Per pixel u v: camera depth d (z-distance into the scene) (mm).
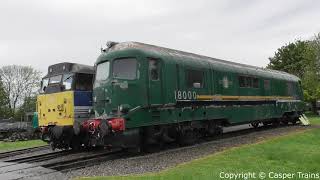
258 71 24562
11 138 31219
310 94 48781
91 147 18125
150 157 13633
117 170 11516
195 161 12148
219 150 14953
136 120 14500
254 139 18594
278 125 28391
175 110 16219
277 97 26641
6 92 59344
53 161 14398
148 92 14867
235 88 21172
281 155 12797
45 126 18484
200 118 17891
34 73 60969
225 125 20828
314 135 19500
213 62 19656
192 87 17375
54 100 18062
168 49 17078
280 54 58250
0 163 14602
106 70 15422
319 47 46438
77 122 16000
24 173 11789
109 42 15875
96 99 15594
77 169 12062
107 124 14102
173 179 9680
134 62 14875
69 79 17703
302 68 53969
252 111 23141
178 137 16969
